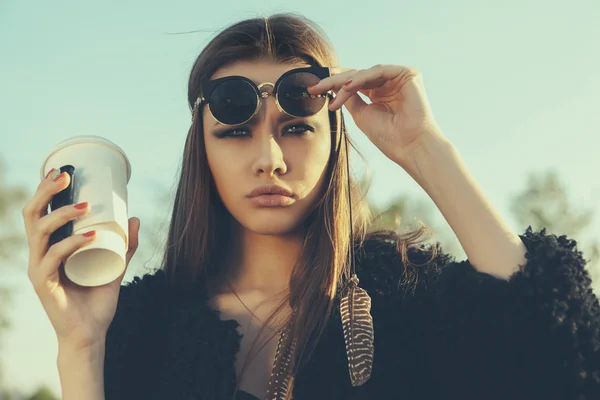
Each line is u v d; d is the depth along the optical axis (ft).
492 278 7.41
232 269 8.77
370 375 7.72
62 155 7.46
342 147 8.40
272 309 8.41
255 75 8.07
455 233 7.75
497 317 7.29
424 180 7.84
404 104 7.94
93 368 7.67
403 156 7.93
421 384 7.78
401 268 8.39
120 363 8.23
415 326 7.99
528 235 7.77
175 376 8.09
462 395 7.39
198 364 8.05
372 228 9.21
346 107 8.31
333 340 8.01
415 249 8.74
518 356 7.23
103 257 7.45
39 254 7.39
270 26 8.23
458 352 7.44
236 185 7.88
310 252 8.35
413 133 7.88
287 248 8.48
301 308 8.11
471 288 7.43
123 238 7.37
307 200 7.89
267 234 7.97
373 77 7.88
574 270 7.38
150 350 8.42
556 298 7.21
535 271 7.34
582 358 7.07
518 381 7.20
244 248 8.67
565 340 7.14
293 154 7.81
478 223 7.63
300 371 7.88
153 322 8.57
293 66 8.17
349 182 8.48
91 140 7.49
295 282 8.25
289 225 7.86
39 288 7.50
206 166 8.57
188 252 8.79
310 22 8.41
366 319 7.83
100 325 7.77
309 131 7.86
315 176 7.89
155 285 8.83
